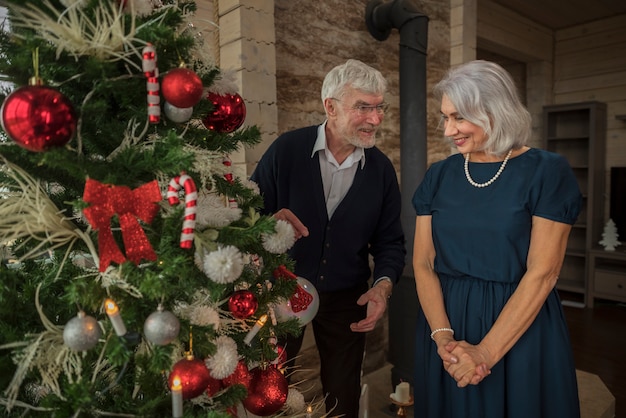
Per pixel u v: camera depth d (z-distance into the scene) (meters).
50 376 0.71
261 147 1.83
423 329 1.17
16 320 0.71
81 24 0.64
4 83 0.77
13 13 0.68
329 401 1.52
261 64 1.79
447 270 1.11
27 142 0.57
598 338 3.17
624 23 3.89
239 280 0.83
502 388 1.02
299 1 2.05
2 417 0.69
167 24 0.72
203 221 0.72
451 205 1.09
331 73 1.38
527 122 1.02
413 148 2.22
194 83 0.66
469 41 2.83
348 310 1.51
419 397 1.18
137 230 0.65
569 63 4.25
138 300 0.69
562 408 1.02
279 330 0.90
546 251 0.98
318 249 1.46
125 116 0.73
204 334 0.69
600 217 4.08
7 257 0.82
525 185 1.01
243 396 0.77
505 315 0.99
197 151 0.75
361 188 1.46
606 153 4.08
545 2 3.57
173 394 0.63
